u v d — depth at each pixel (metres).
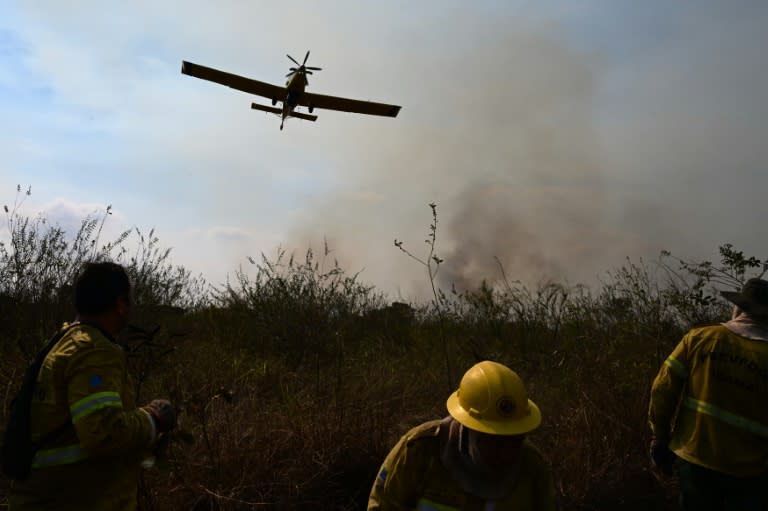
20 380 4.59
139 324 6.40
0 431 3.82
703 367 3.37
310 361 6.90
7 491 3.47
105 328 2.52
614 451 4.62
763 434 3.21
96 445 2.20
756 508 3.20
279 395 5.64
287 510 3.83
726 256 5.00
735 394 3.25
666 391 3.48
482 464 2.04
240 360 6.25
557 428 4.95
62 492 2.31
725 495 3.33
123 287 2.56
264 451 4.12
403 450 2.17
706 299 5.16
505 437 2.00
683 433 3.41
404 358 6.93
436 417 5.14
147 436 2.41
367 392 5.13
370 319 8.80
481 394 2.02
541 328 6.89
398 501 2.16
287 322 7.38
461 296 7.41
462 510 2.07
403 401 5.29
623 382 5.04
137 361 4.57
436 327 7.84
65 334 2.45
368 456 4.34
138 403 4.36
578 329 6.36
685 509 3.42
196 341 7.10
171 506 3.66
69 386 2.29
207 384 5.12
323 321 7.54
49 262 6.21
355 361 6.59
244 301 8.14
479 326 7.42
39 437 2.32
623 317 5.96
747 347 3.29
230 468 3.96
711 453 3.26
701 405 3.33
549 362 6.07
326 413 4.64
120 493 2.43
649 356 5.30
